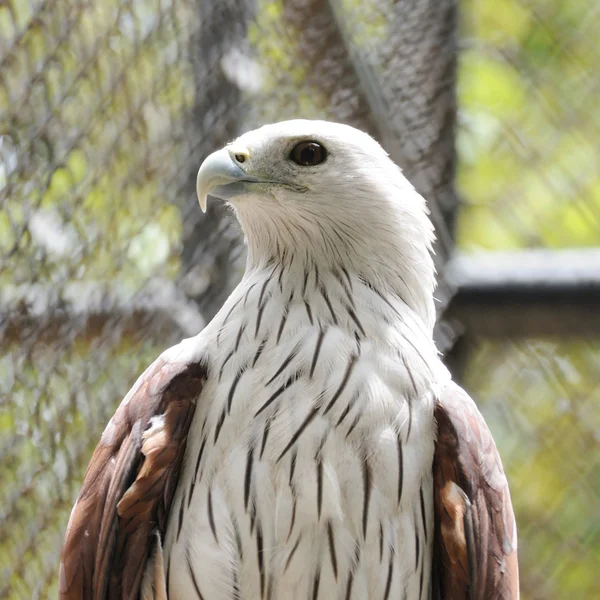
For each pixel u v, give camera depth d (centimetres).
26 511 980
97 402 989
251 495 748
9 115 959
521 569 1243
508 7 1305
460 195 1202
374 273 830
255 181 845
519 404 1212
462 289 1109
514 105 1301
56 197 984
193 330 1015
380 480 755
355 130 873
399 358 786
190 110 1027
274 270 838
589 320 1102
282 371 768
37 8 960
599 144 1291
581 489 1238
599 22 1296
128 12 991
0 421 973
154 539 776
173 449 766
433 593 809
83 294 987
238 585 750
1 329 962
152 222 1020
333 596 748
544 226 1289
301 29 1078
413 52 1143
